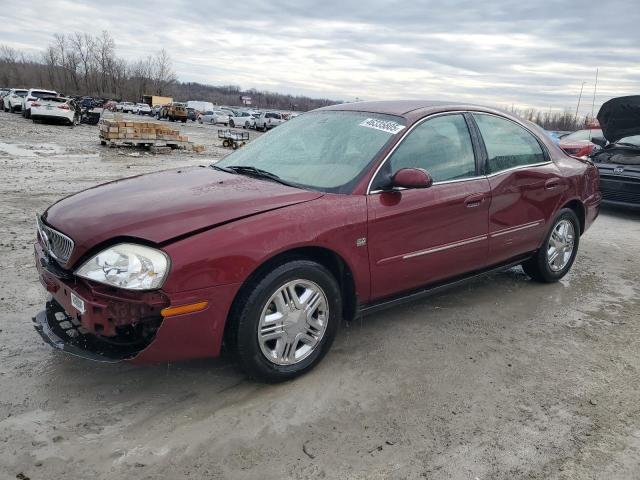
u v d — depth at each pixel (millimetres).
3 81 107438
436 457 2562
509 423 2857
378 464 2494
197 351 2783
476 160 4070
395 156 3553
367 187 3359
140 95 114625
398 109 3957
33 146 17047
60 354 3324
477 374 3355
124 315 2650
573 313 4434
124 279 2592
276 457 2508
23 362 3209
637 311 4547
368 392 3092
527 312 4406
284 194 3186
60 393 2920
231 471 2402
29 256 5133
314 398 3000
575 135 12516
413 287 3715
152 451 2502
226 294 2758
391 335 3844
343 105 4395
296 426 2744
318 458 2516
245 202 3027
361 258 3289
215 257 2699
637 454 2652
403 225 3473
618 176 8523
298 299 3082
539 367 3486
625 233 7586
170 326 2646
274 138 4250
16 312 3881
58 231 2979
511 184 4262
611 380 3359
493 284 5062
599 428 2848
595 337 3982
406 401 3020
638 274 5617
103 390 2973
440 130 3922
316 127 4090
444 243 3775
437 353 3607
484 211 4031
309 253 3205
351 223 3201
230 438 2625
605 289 5082
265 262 2922
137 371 3180
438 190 3703
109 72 113562
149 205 3002
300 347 3189
